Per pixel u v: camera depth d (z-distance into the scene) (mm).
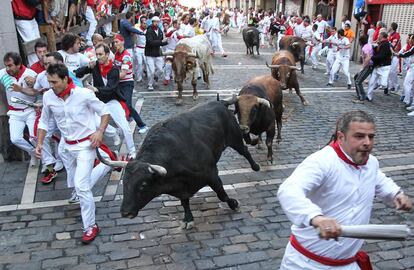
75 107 4598
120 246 4664
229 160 7207
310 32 18391
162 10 28844
